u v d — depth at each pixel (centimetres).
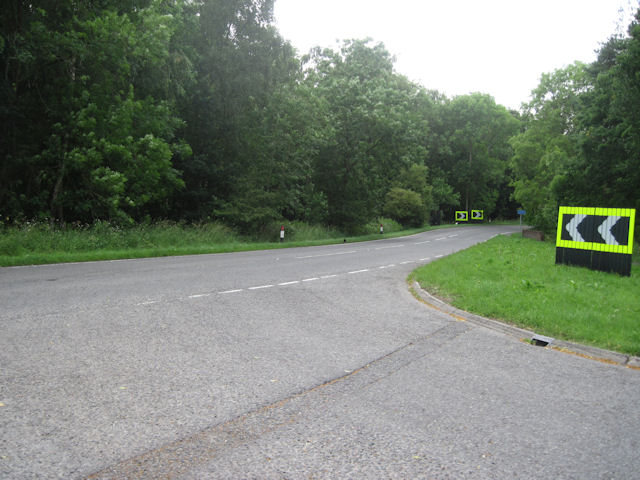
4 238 1424
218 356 537
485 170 7619
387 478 304
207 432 358
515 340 670
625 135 2661
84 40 1975
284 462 320
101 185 1955
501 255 1888
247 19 2822
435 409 415
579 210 1559
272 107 2959
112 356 518
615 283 1252
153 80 2291
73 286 926
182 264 1388
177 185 2522
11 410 378
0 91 1909
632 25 2717
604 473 318
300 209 3406
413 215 5481
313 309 820
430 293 1010
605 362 579
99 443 335
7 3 1928
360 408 412
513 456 338
